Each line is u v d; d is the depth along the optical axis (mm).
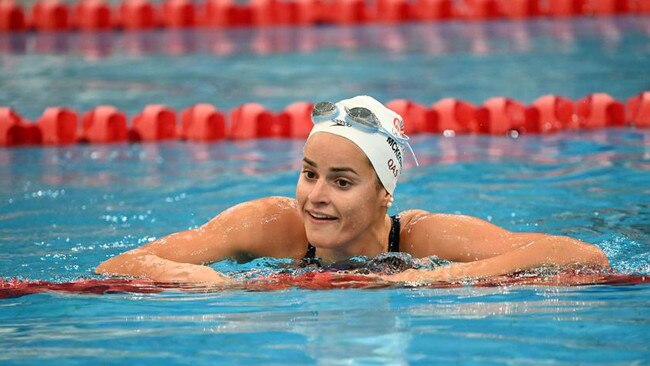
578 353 11156
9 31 44562
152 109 27625
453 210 19156
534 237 14789
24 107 29844
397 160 14289
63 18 44781
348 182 13680
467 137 26812
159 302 13547
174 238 15195
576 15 44094
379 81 32562
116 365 11125
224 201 20375
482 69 34062
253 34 43000
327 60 36656
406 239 15031
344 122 13719
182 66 36312
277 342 11742
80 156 25375
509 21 43719
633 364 10734
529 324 12227
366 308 13023
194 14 45250
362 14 44875
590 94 28172
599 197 19734
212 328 12367
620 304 13016
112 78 34281
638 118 27250
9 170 23781
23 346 11891
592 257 14547
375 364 10914
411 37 40938
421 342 11602
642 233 17016
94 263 16047
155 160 24734
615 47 36750
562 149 24672
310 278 14242
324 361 11047
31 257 16453
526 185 21047
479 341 11633
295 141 26969
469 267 14266
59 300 13789
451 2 44562
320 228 13812
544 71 33250
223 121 27578
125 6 44906
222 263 15031
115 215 19375
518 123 27328
